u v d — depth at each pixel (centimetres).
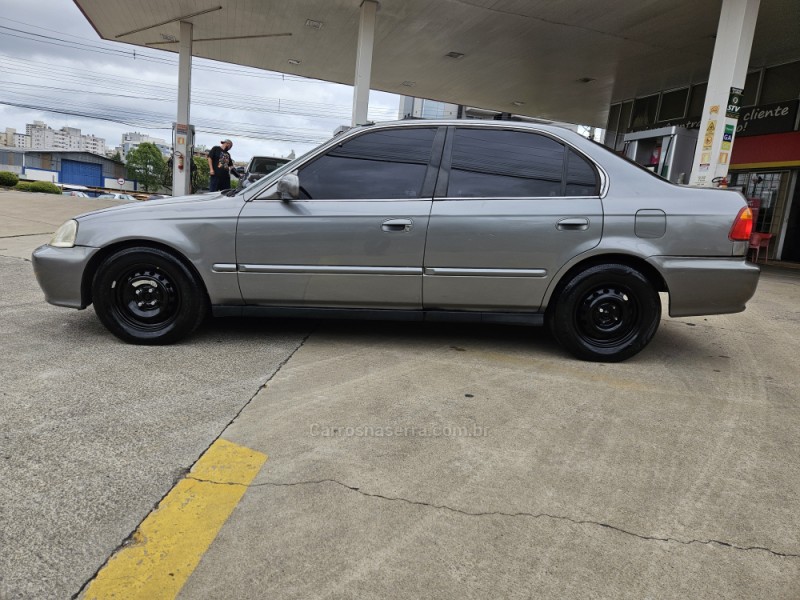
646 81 1404
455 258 368
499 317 383
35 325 421
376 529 196
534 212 364
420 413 291
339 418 282
